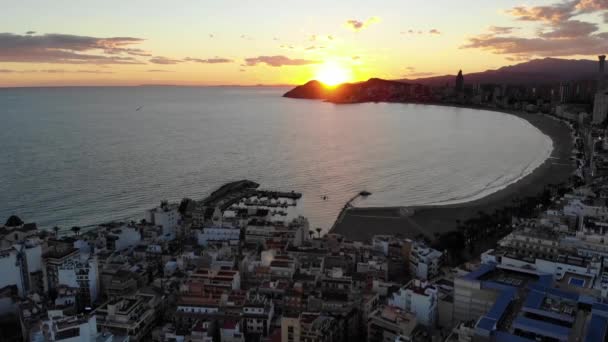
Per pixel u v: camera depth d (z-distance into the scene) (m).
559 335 149.50
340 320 199.12
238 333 195.25
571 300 172.38
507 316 168.25
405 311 197.25
